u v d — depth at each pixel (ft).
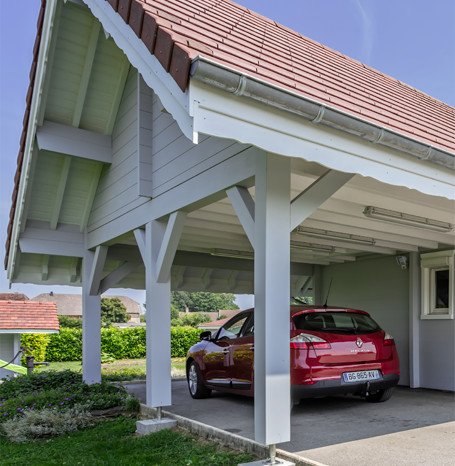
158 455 15.33
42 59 23.08
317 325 19.31
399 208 20.01
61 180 27.37
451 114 21.62
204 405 22.95
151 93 21.45
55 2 21.56
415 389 27.07
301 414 19.51
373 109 12.42
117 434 18.97
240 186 14.61
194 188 17.06
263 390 12.23
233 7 20.27
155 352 19.42
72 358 75.31
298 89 10.48
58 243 29.01
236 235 26.91
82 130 25.93
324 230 23.80
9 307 43.75
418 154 12.30
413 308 28.17
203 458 14.57
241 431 17.04
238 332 22.57
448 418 18.43
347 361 18.72
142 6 11.88
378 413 19.52
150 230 20.59
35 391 28.04
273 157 12.94
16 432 19.54
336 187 13.84
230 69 9.14
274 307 12.53
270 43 14.73
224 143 15.26
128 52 12.77
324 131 10.94
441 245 27.40
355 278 33.63
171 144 19.25
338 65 18.40
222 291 40.68
